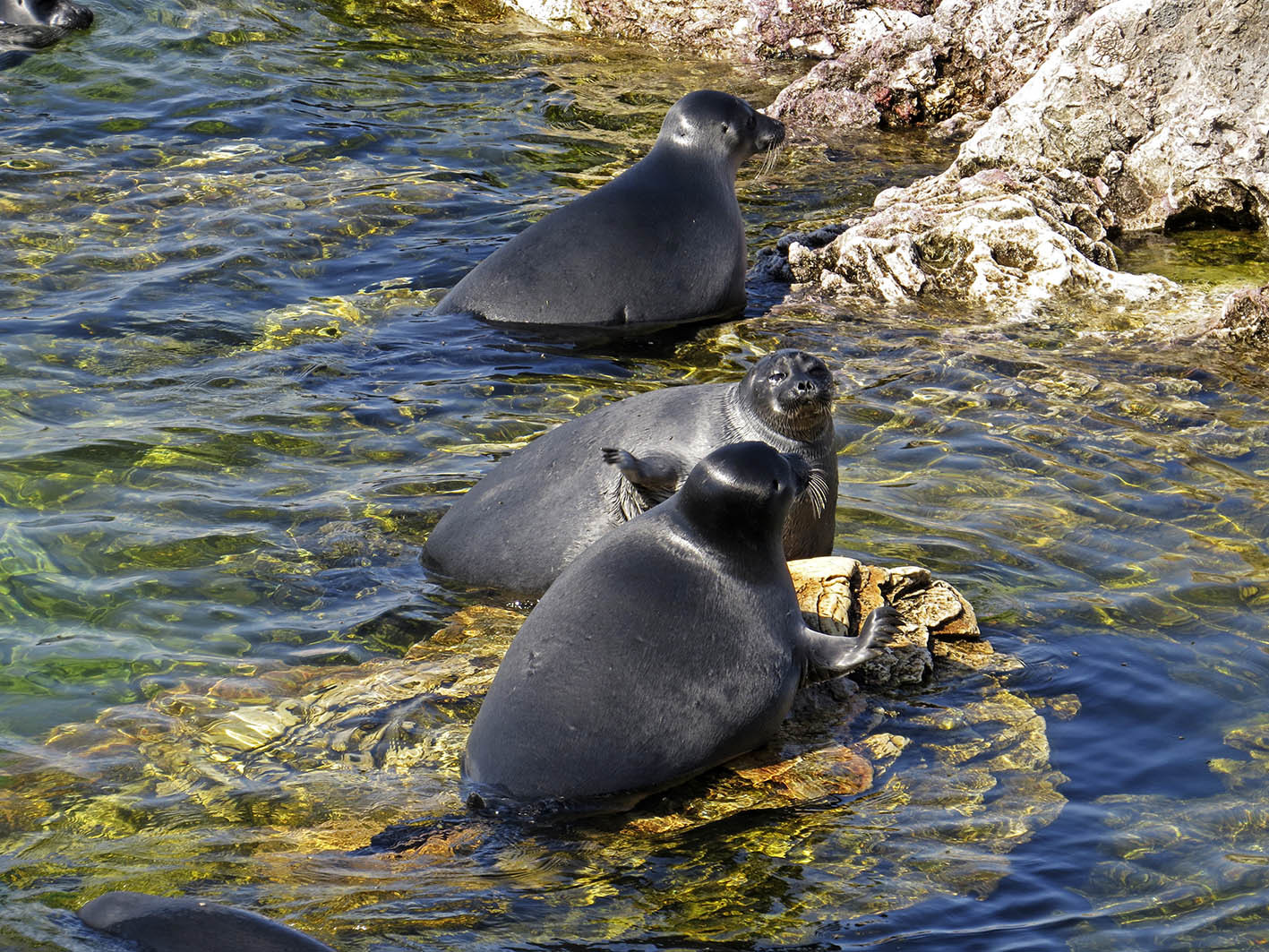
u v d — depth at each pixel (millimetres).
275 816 13781
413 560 19031
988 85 39500
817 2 43719
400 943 11891
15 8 40438
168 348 24906
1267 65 32094
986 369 25266
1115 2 32781
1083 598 18047
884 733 15438
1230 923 12344
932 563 18750
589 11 45438
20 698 15547
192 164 33656
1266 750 15062
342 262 29188
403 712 15609
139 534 19000
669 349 26250
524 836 13625
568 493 18406
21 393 22812
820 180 35406
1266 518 20094
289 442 21922
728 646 14523
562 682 14234
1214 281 29828
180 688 15898
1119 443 22422
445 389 24062
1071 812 14008
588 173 34562
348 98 38562
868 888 12867
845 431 22734
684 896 12750
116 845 13188
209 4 43844
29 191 31359
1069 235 30312
